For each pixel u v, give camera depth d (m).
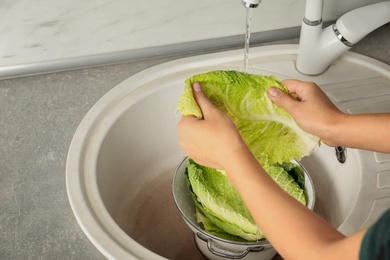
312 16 0.92
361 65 1.04
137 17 0.99
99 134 0.89
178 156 1.09
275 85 0.75
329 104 0.72
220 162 0.60
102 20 0.98
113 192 0.96
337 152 0.93
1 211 0.77
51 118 0.93
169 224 1.00
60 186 0.81
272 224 0.52
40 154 0.87
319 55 0.97
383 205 0.78
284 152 0.79
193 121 0.63
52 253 0.72
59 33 0.98
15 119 0.93
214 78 0.72
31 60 1.00
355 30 0.91
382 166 0.85
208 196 0.82
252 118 0.77
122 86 0.97
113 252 0.71
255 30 1.09
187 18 1.02
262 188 0.54
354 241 0.43
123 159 0.98
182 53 1.07
